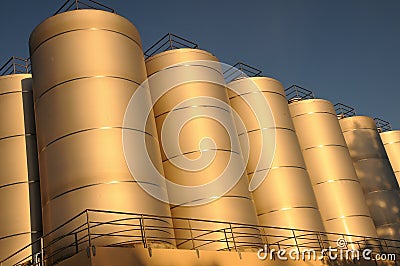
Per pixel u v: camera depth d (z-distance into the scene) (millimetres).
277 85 30734
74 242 16250
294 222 25578
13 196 21781
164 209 18688
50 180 18391
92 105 18734
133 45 21375
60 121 18812
